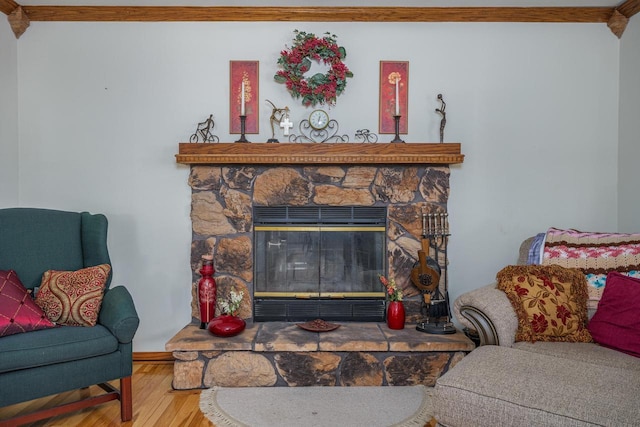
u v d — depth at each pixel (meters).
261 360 2.75
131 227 3.28
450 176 3.30
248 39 3.28
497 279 2.53
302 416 2.36
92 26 3.26
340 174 3.22
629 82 3.18
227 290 3.22
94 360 2.25
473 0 3.09
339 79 3.23
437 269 3.09
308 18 3.25
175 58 3.27
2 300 2.20
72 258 2.68
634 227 3.14
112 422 2.34
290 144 3.10
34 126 3.26
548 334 2.27
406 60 3.29
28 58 3.25
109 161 3.27
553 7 3.21
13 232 2.54
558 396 1.65
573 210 3.32
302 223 3.28
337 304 3.31
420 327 2.97
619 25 3.22
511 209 3.31
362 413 2.39
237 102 3.28
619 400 1.58
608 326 2.21
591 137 3.31
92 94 3.27
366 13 3.22
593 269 2.52
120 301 2.39
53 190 3.27
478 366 1.89
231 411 2.42
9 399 2.03
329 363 2.75
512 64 3.29
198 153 3.11
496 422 1.71
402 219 3.22
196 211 3.21
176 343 2.73
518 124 3.31
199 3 3.13
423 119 3.30
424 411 2.41
